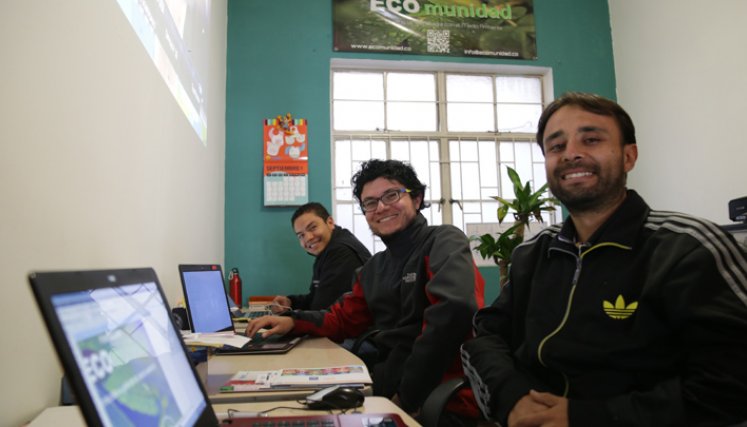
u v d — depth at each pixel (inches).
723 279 33.3
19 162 30.3
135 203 55.1
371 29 160.2
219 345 40.2
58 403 35.2
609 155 42.1
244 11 155.3
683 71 145.1
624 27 168.1
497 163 168.9
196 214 97.8
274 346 57.5
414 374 49.6
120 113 49.6
